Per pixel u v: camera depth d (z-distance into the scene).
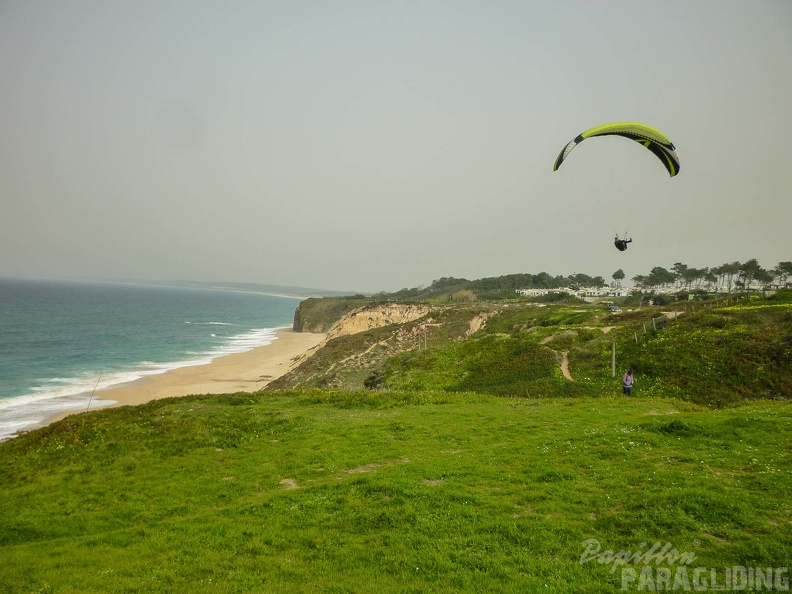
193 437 20.95
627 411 21.25
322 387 55.34
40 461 20.08
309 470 15.69
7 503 15.82
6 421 45.12
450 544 9.71
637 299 119.56
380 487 12.77
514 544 9.59
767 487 11.17
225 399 28.16
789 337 30.20
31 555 10.76
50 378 67.50
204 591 8.46
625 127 26.12
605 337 41.97
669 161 26.62
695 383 29.03
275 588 8.52
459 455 15.69
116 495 15.61
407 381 42.59
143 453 19.73
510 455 15.09
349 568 9.19
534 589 8.09
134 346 107.31
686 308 57.72
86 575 9.31
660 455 14.02
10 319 143.75
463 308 90.94
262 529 11.09
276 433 21.05
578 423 19.02
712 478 11.94
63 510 14.80
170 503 14.52
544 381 34.00
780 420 16.36
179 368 80.50
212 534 11.02
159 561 9.81
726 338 32.94
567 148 26.67
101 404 53.03
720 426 16.11
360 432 19.67
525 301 128.62
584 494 11.58
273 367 83.94
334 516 11.51
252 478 15.73
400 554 9.47
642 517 10.15
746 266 125.50
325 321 175.38
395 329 80.38
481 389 36.31
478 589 8.15
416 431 19.44
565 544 9.47
